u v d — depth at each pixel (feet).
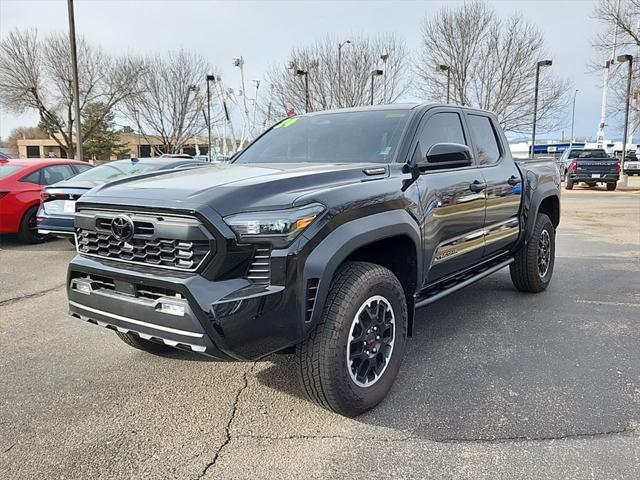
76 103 63.98
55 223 24.16
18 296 18.51
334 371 9.05
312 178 9.41
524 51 88.02
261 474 8.10
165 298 8.42
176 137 107.45
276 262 8.21
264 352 8.45
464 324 14.98
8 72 93.66
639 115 87.20
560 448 8.65
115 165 28.48
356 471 8.14
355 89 86.89
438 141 12.94
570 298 17.71
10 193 27.89
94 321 9.62
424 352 12.86
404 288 11.25
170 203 8.42
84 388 11.12
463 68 88.58
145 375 11.78
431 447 8.76
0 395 10.77
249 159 13.35
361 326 9.58
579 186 81.35
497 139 15.97
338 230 8.89
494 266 15.75
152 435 9.25
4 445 8.91
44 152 195.83
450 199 12.24
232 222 8.18
